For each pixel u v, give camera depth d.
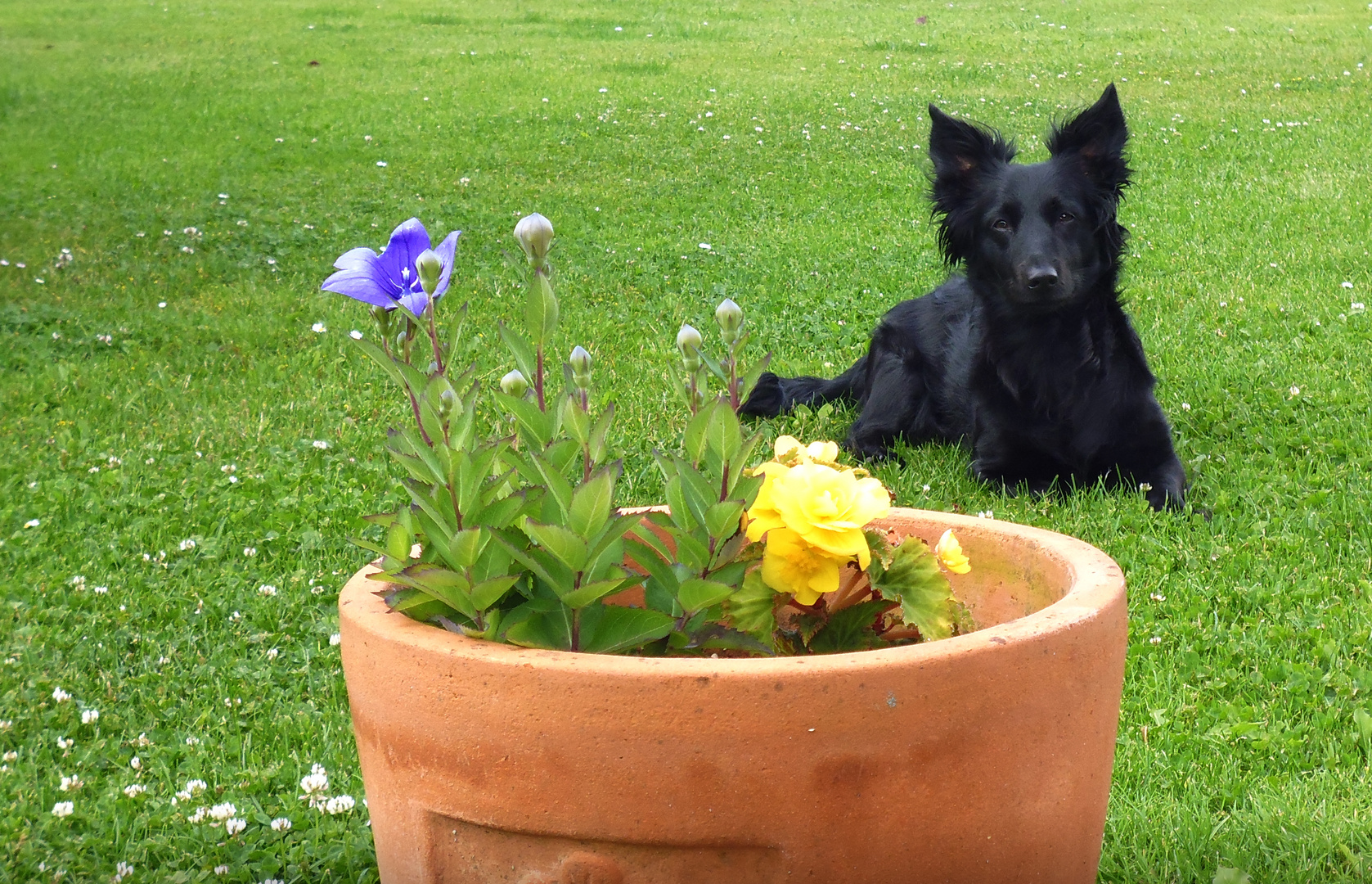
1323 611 3.32
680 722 1.54
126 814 2.56
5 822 2.52
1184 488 4.51
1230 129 13.28
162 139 14.36
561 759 1.59
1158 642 3.17
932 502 4.56
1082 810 1.79
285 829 2.47
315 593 3.66
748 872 1.61
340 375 6.31
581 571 1.65
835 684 1.54
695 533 1.76
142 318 7.50
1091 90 16.39
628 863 1.63
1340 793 2.50
